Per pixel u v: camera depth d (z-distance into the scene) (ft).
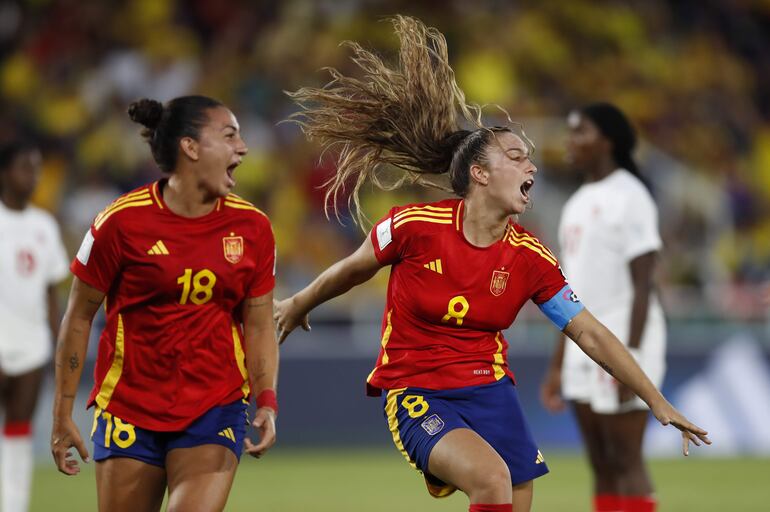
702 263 170.91
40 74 185.16
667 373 140.46
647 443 140.56
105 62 185.68
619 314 74.28
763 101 200.54
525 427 53.01
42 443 132.67
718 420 139.85
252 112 179.63
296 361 139.33
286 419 138.72
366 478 117.70
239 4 190.90
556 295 52.49
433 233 51.21
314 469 124.77
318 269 164.04
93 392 49.62
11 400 90.48
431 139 55.67
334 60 182.50
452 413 51.47
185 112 47.16
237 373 49.32
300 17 187.11
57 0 190.70
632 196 73.77
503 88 185.47
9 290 89.97
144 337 48.06
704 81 197.67
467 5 194.39
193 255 47.37
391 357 53.21
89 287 48.11
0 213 91.25
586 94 190.80
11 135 178.50
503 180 50.52
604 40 197.26
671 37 202.39
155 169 174.29
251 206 49.14
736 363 141.38
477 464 48.60
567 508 98.99
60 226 167.02
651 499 73.77
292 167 172.35
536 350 139.74
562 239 78.18
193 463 47.52
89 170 173.99
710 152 189.57
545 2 197.98
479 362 52.37
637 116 190.49
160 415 47.96
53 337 94.32
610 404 72.69
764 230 181.57
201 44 189.47
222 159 47.26
